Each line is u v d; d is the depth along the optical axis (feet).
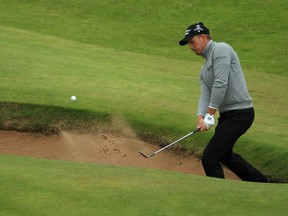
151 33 232.94
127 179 69.72
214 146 84.12
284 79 171.12
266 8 249.75
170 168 101.40
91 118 115.03
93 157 105.40
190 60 201.46
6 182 66.44
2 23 234.58
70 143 109.29
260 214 59.36
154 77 156.04
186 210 59.82
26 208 60.08
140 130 111.86
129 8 255.70
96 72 154.40
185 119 114.21
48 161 79.20
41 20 241.55
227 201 62.69
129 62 177.68
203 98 85.66
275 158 96.58
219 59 82.28
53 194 63.31
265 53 209.97
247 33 231.09
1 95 123.03
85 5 260.62
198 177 75.05
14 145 108.27
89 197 62.69
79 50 188.44
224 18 244.22
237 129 83.82
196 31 83.35
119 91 133.49
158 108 120.47
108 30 234.58
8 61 156.04
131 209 59.82
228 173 99.30
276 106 133.49
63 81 139.13
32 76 141.69
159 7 255.50
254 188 69.21
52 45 190.49
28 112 116.26
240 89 83.41
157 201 61.98
